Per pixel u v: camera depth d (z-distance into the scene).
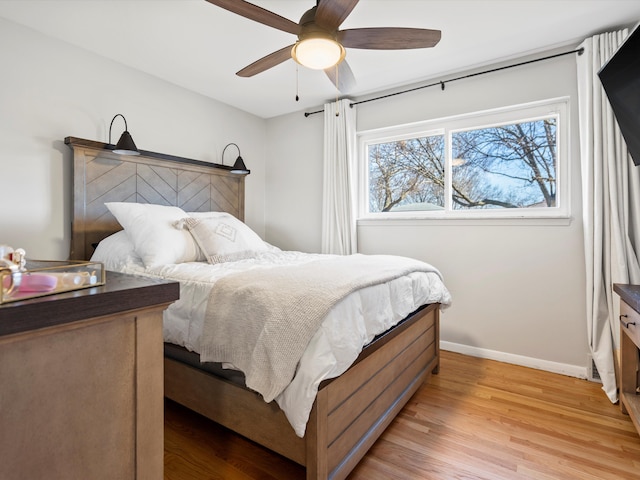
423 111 2.93
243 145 3.64
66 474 0.65
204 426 1.73
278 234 3.84
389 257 2.34
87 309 0.64
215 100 3.33
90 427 0.68
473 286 2.74
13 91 2.08
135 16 2.02
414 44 1.72
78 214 2.31
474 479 1.38
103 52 2.44
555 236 2.43
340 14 1.49
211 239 2.24
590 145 2.20
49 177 2.24
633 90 1.71
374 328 1.52
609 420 1.81
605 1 1.91
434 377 2.34
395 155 3.23
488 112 2.71
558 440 1.63
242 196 3.55
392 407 1.71
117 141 2.58
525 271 2.54
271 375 1.18
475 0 1.89
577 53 2.30
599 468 1.44
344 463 1.30
